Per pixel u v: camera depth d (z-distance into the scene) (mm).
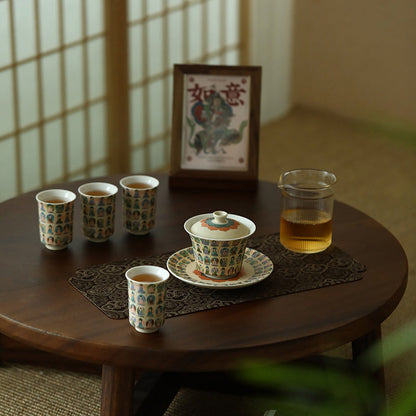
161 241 1676
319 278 1489
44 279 1459
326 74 4641
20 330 1287
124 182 1725
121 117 3512
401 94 4383
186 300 1383
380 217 3193
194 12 3756
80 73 3266
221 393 1910
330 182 1648
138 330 1265
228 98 2047
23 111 3072
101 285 1437
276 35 4453
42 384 1992
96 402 1918
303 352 1269
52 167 3295
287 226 1590
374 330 1715
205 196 1971
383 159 3963
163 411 1690
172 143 2041
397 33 4277
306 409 1879
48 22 3039
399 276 1506
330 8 4469
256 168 2029
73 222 1750
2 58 2906
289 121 4594
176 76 2047
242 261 1465
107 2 3258
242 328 1289
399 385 1982
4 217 1777
